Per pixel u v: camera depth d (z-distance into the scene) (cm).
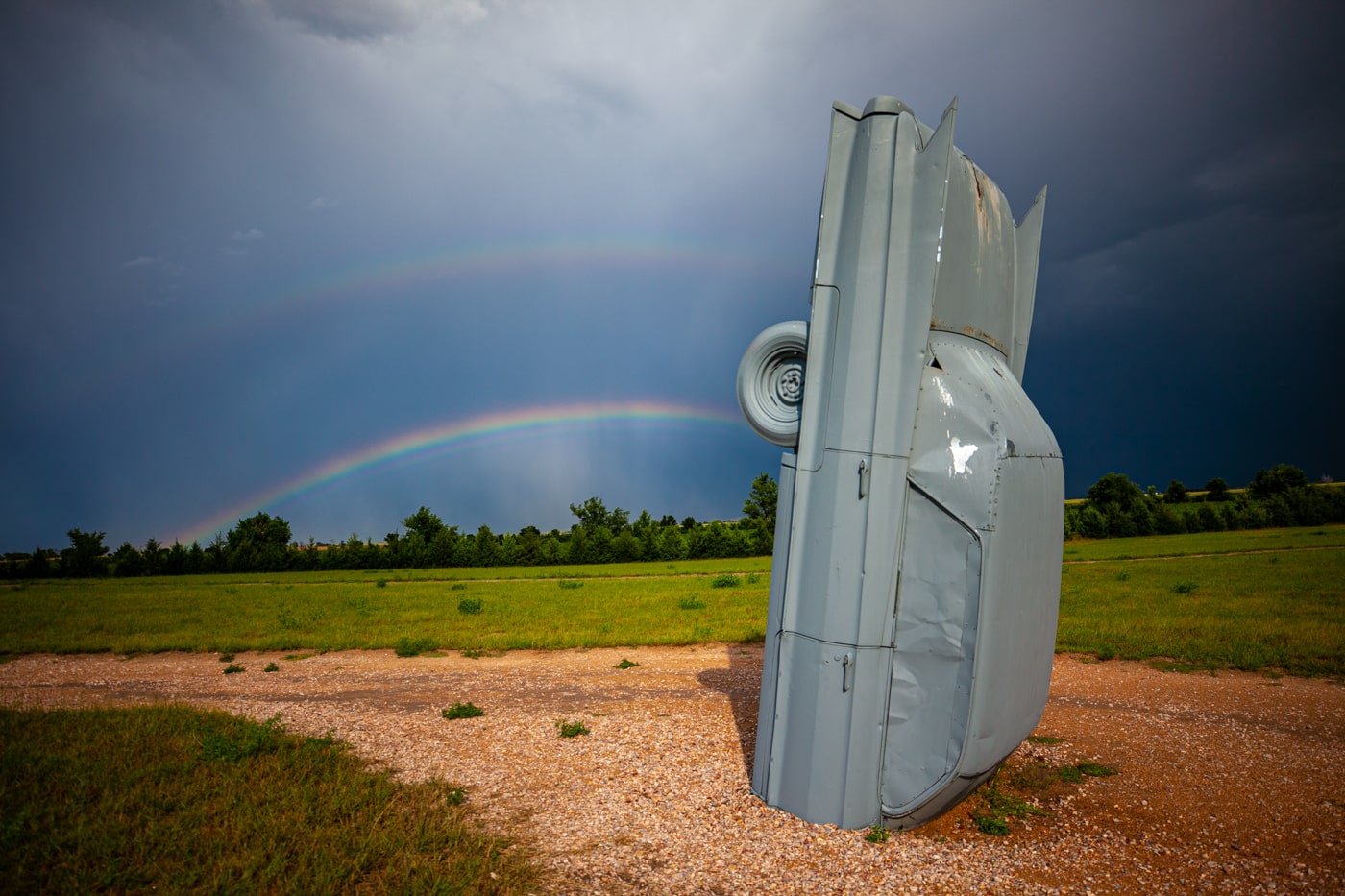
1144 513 6281
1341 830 698
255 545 6094
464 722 1087
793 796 734
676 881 605
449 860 609
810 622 734
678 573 4447
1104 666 1418
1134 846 675
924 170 712
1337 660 1373
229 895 530
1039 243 945
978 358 770
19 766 765
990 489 667
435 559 5978
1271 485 8900
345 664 1590
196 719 1020
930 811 702
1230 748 936
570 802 770
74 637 1939
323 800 723
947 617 680
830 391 746
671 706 1158
